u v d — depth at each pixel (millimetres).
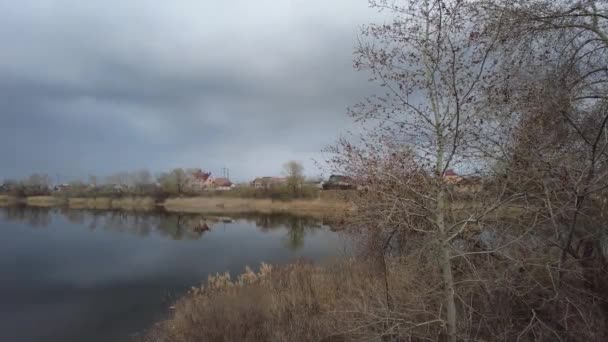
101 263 23734
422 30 5605
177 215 60188
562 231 6395
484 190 5746
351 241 10102
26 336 12484
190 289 17500
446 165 5609
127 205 86438
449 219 6070
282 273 13602
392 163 5801
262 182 76812
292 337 8602
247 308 10664
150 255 26328
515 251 6027
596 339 5699
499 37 6215
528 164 5602
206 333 9562
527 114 5832
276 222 45375
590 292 6090
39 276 20422
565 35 7125
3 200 102500
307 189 62438
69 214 63938
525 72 6742
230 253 26438
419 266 7004
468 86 5445
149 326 12641
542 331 6043
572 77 7070
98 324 13289
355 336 7637
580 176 5750
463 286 6398
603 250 6742
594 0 6602
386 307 6863
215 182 122812
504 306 6309
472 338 6012
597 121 6574
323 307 10070
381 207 6105
